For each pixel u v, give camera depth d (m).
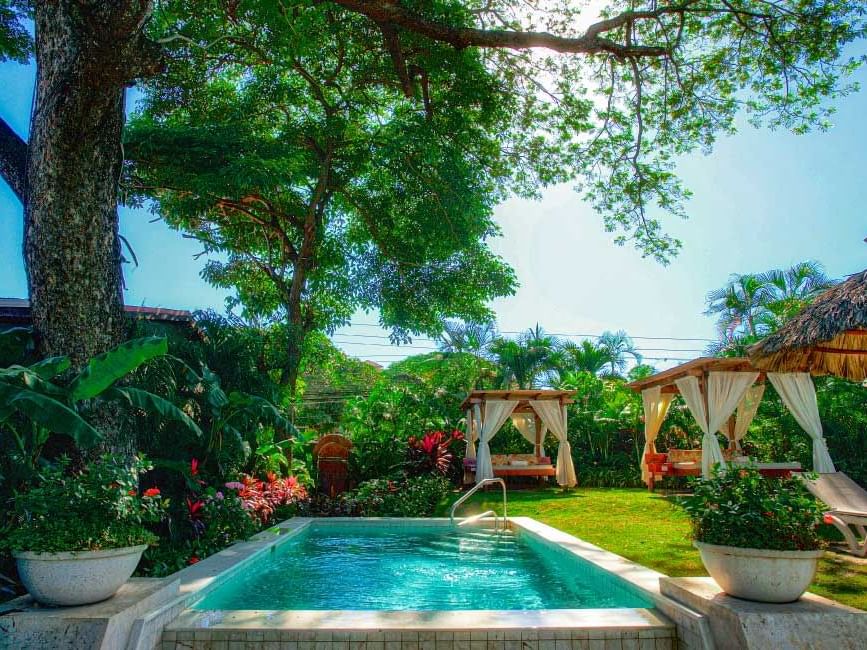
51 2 6.18
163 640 3.47
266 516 8.74
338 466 13.43
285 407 12.38
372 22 12.16
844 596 4.60
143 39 6.17
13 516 4.76
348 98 13.93
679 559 6.00
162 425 7.53
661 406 15.01
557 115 13.60
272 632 3.44
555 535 7.44
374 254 15.55
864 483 12.72
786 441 15.23
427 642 3.41
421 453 16.05
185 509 6.97
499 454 18.73
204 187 11.05
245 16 12.04
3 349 6.16
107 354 5.45
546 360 22.53
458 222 13.92
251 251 16.33
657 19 10.81
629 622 3.60
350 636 3.43
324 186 14.09
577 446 19.31
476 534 8.77
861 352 7.14
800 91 11.24
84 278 6.26
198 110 13.84
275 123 14.35
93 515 3.40
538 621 3.60
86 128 6.16
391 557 6.99
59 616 3.04
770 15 10.59
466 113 14.02
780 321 17.66
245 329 11.36
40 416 4.68
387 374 26.84
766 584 3.18
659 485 15.81
